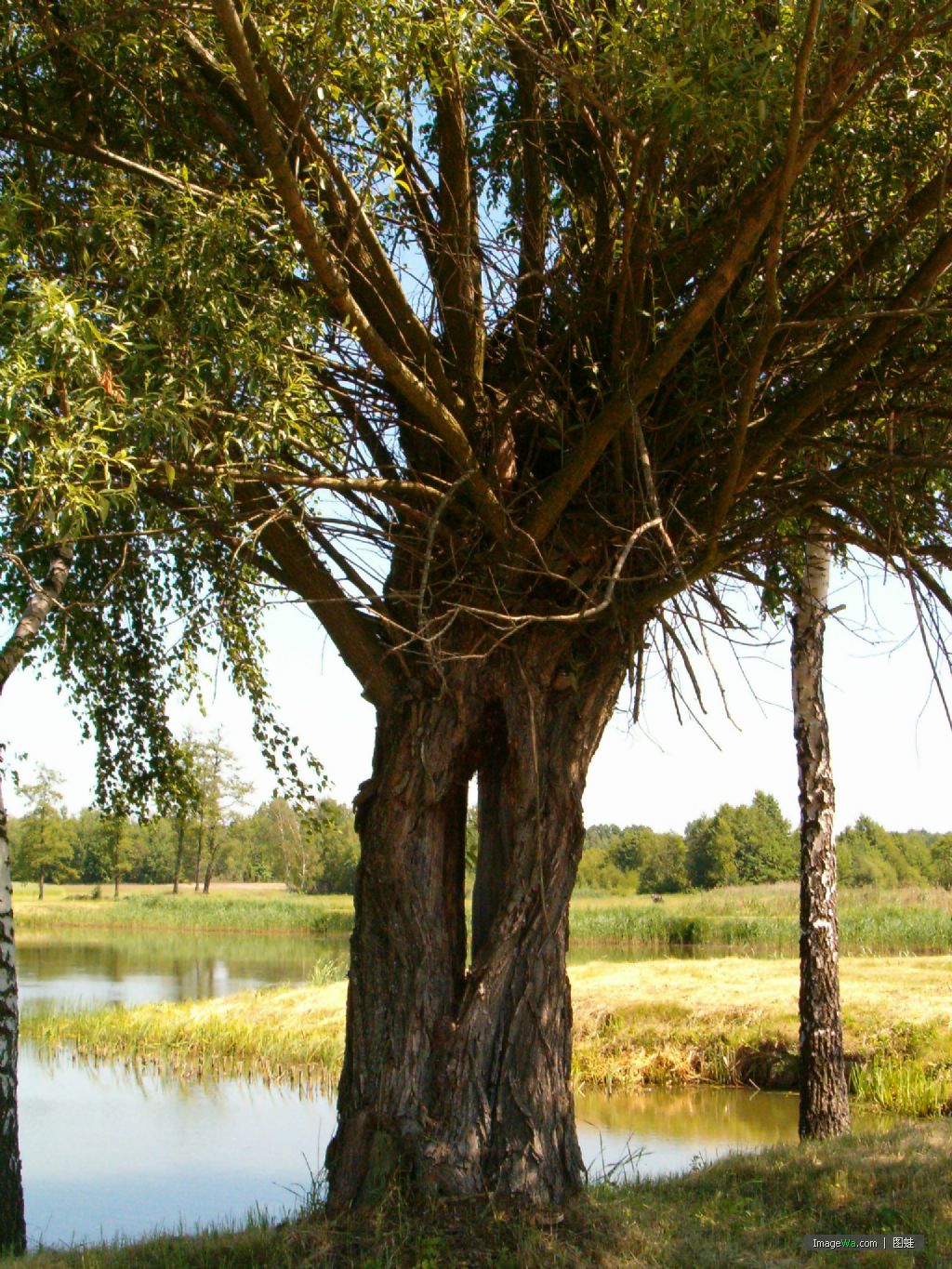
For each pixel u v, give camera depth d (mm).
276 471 5586
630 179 5508
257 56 5086
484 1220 5742
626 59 5312
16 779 9234
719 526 6016
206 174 6586
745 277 6520
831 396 6199
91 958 37844
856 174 6375
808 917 10180
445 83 5949
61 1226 9453
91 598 9250
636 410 5781
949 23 4996
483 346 6848
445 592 6668
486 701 6746
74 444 4621
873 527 6578
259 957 38469
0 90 6441
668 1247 6047
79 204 6453
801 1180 7770
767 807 81312
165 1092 15859
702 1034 16500
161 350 5340
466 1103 6074
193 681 10414
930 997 16406
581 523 6762
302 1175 11422
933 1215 6871
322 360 6449
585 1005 18172
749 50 5117
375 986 6398
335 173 5578
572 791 6680
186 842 75750
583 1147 11812
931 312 5516
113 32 5781
